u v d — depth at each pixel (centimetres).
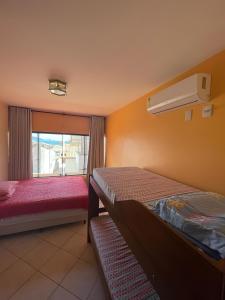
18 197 252
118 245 153
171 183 174
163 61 164
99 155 468
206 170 157
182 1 96
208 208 88
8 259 189
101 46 142
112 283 111
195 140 170
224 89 141
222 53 143
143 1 97
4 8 103
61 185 327
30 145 398
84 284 157
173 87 177
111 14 107
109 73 194
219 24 113
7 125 370
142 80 212
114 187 154
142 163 269
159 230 66
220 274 37
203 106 160
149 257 66
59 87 221
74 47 144
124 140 340
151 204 116
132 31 122
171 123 204
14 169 384
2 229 223
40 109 402
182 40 132
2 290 149
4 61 169
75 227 261
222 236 60
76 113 439
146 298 99
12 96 297
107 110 394
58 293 147
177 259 52
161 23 114
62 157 484
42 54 156
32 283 157
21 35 129
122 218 99
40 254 198
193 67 174
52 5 101
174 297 51
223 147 142
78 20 113
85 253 201
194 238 68
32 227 238
